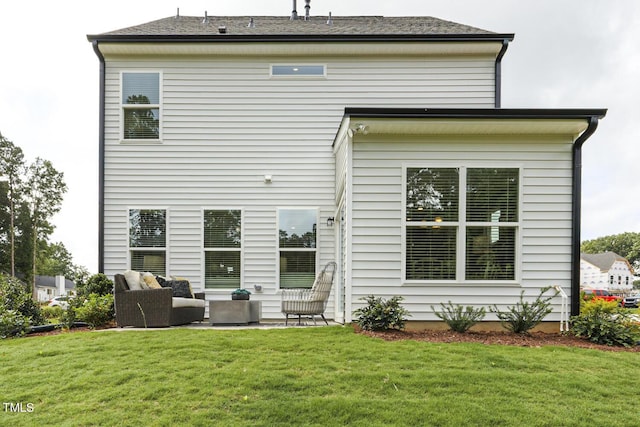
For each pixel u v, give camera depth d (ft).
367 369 13.05
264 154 27.81
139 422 9.92
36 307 23.63
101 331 18.95
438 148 20.08
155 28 30.01
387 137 20.11
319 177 27.76
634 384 12.31
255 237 27.45
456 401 10.98
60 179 119.03
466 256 19.75
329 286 23.11
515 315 18.84
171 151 27.68
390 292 19.69
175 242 27.30
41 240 115.65
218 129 27.84
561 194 19.84
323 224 27.53
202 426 9.74
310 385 11.81
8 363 13.85
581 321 17.94
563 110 18.34
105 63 27.84
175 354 14.44
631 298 100.17
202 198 27.58
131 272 22.58
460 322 18.30
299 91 28.02
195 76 27.96
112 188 27.40
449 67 28.07
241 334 17.58
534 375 12.75
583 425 9.93
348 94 28.02
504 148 20.02
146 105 27.78
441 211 19.93
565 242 19.69
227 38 27.04
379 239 19.85
